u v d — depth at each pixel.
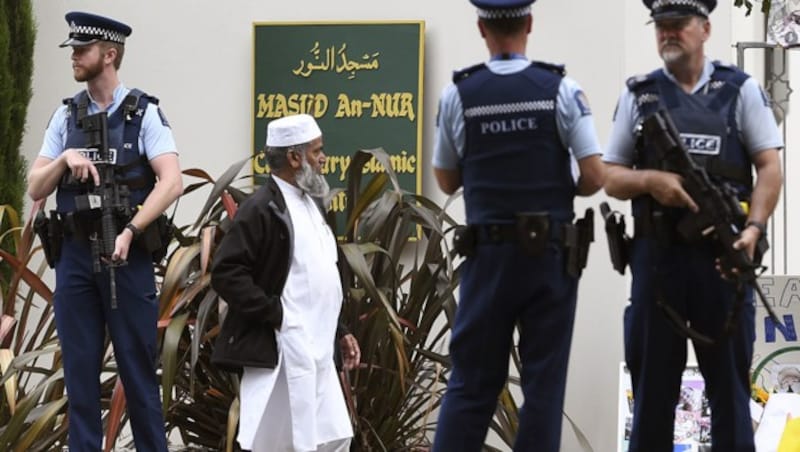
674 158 14.17
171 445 23.59
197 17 26.25
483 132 14.31
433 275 21.88
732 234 14.02
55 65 26.89
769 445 19.94
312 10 25.78
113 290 17.81
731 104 14.39
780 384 21.80
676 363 14.69
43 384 20.55
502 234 14.27
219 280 17.59
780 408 20.16
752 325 14.73
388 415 22.12
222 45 26.16
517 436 14.54
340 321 19.06
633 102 14.70
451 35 25.23
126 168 18.17
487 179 14.33
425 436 22.75
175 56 26.28
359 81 25.42
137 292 18.08
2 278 24.67
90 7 26.67
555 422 14.41
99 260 17.89
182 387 22.02
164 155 18.27
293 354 17.80
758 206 14.16
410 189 25.22
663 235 14.41
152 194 18.00
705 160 14.33
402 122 25.25
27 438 20.19
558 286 14.33
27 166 26.75
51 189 18.16
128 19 26.47
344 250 20.70
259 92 25.83
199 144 26.16
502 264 14.28
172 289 20.47
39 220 18.20
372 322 21.47
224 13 26.16
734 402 14.59
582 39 24.69
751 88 14.41
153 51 26.38
